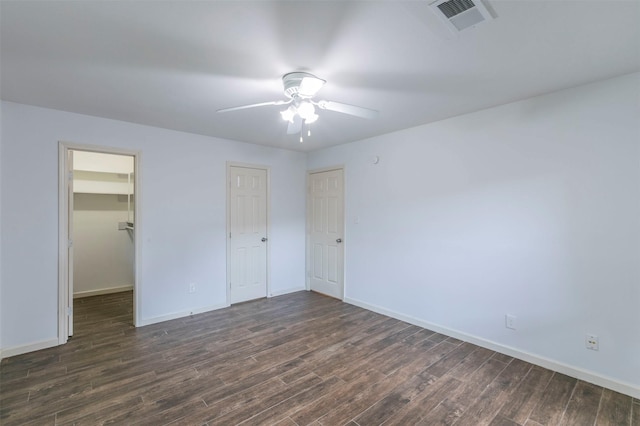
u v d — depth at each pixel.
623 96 2.18
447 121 3.19
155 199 3.55
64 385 2.26
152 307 3.54
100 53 1.89
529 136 2.62
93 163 4.55
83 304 4.24
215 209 4.04
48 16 1.51
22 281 2.80
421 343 3.01
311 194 4.95
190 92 2.50
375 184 3.94
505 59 1.96
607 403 2.07
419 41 1.75
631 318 2.17
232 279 4.23
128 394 2.16
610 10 1.46
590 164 2.32
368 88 2.41
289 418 1.92
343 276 4.39
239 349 2.87
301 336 3.17
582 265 2.37
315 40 1.74
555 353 2.50
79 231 4.58
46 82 2.31
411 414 1.96
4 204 2.72
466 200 3.04
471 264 3.01
